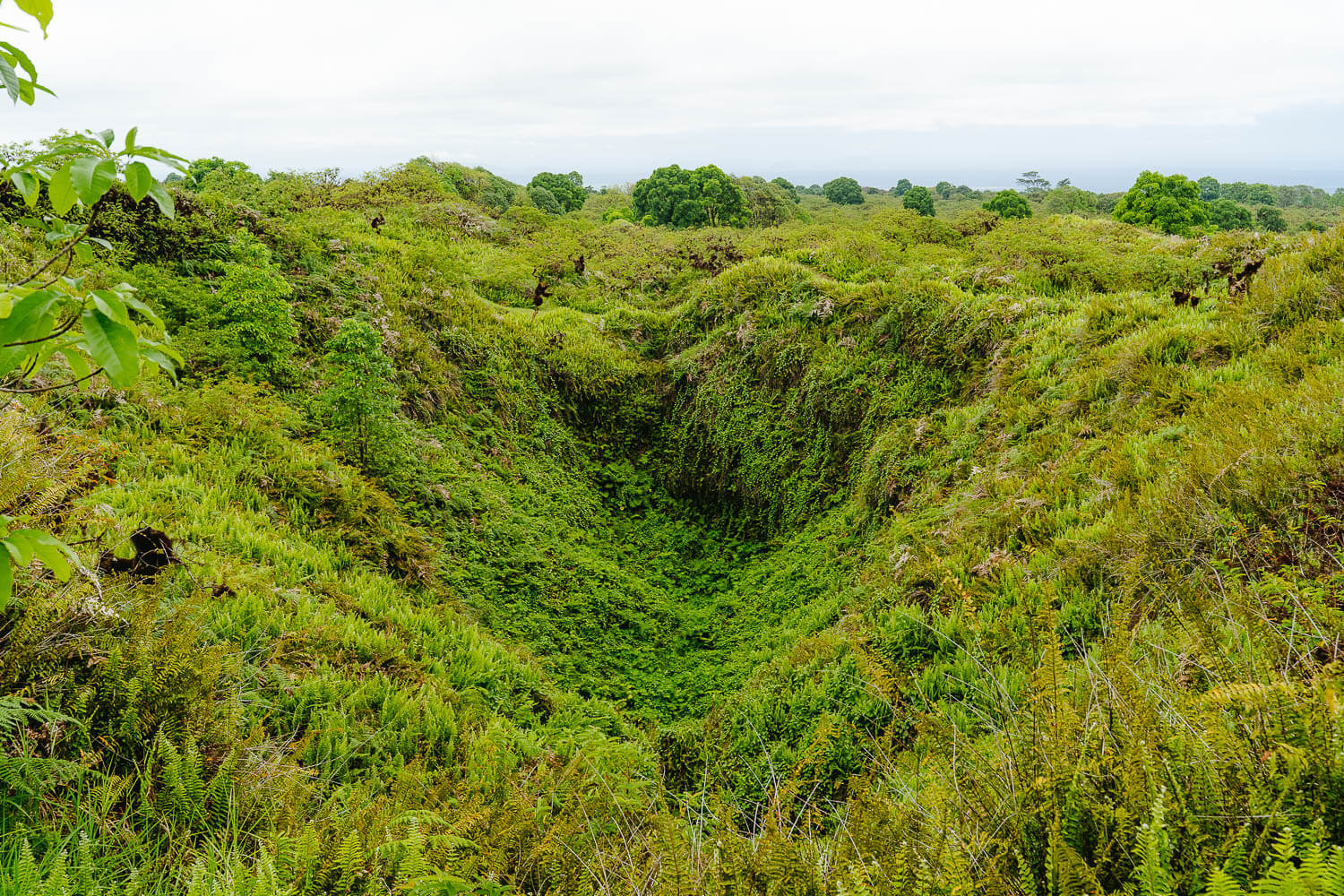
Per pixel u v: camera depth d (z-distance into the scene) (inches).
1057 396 352.8
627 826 135.5
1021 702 126.2
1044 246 626.5
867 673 219.1
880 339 520.7
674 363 649.0
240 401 350.6
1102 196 2603.3
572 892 111.0
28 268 315.9
